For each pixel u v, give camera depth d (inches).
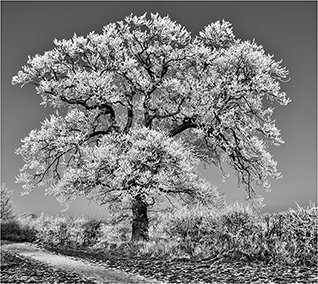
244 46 839.1
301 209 453.1
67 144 828.0
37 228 985.5
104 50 899.4
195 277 419.5
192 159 829.8
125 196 748.0
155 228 762.2
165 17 889.5
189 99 892.6
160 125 959.0
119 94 911.7
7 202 1122.0
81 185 784.9
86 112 900.6
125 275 452.4
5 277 416.2
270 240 464.1
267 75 837.8
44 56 877.2
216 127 857.5
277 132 853.2
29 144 850.8
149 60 929.5
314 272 387.9
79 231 842.8
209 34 905.5
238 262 458.9
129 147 785.6
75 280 413.4
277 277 380.8
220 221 525.3
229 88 826.2
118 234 813.9
